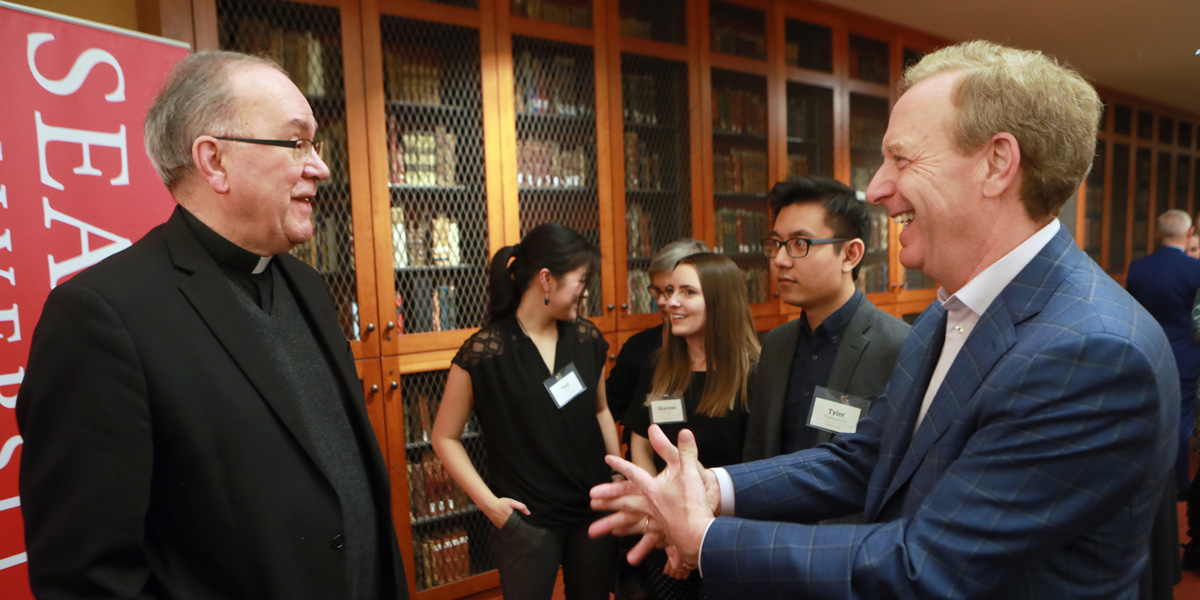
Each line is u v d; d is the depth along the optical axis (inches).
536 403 76.5
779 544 32.9
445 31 113.8
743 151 153.9
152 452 37.3
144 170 79.1
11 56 68.4
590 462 78.2
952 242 34.2
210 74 42.1
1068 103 31.1
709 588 34.7
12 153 68.6
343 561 44.1
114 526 35.4
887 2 162.7
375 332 106.7
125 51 77.5
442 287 115.3
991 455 29.7
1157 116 279.3
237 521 39.7
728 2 148.3
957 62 34.0
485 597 118.6
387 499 50.9
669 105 142.9
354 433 50.8
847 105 171.0
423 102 112.0
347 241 105.6
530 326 80.5
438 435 80.4
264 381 42.0
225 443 39.6
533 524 75.2
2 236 67.9
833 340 62.4
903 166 34.6
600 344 85.9
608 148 132.1
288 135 43.3
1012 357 30.8
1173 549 37.5
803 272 62.4
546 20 124.1
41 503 35.4
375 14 105.1
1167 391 28.9
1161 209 290.5
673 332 77.4
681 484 36.8
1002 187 31.9
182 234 43.1
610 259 132.8
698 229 145.3
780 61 156.4
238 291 44.9
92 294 37.2
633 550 40.2
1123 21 178.5
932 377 38.6
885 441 40.2
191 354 39.5
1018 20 176.2
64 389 35.7
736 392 73.2
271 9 97.8
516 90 122.4
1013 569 28.9
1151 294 152.1
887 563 30.2
